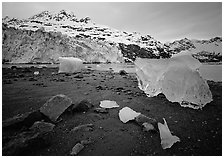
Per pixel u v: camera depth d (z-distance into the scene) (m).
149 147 2.96
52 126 3.45
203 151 2.89
